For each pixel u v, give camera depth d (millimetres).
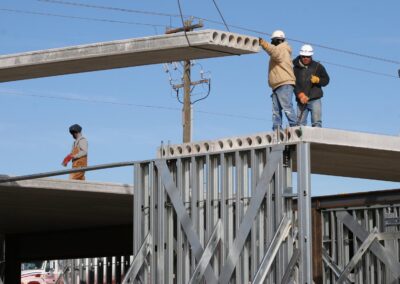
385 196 15367
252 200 13172
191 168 14031
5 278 24719
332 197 15961
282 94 14008
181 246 14031
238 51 12750
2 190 17688
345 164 15227
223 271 13336
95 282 24906
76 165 19734
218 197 13719
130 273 14453
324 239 16047
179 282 13984
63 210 20656
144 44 12773
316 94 14688
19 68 13719
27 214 21297
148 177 14656
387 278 15188
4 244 25578
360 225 15609
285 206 12953
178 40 12508
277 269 12930
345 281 15602
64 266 25969
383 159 14570
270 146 13070
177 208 14117
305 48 14672
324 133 12922
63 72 14156
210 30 12305
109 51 12984
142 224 14625
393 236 15172
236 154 13492
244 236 13203
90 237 23719
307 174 12734
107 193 18219
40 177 16125
